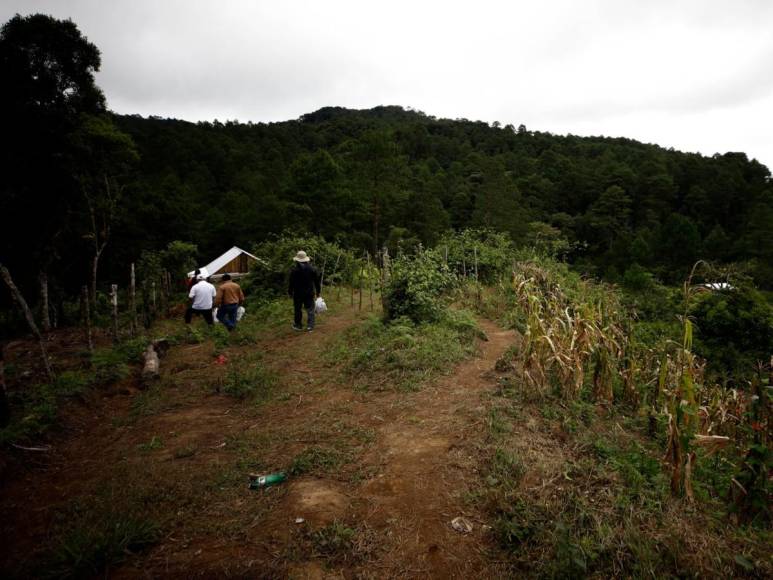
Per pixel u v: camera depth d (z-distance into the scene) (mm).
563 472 3686
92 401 5836
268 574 2699
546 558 2760
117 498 3568
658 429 5055
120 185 18781
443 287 10266
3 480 3926
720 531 3188
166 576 2713
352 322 9711
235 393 5828
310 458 3992
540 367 5477
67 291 19203
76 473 4090
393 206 41000
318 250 15992
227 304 9359
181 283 21766
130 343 8422
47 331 13516
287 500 3426
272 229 38750
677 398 3873
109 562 2824
